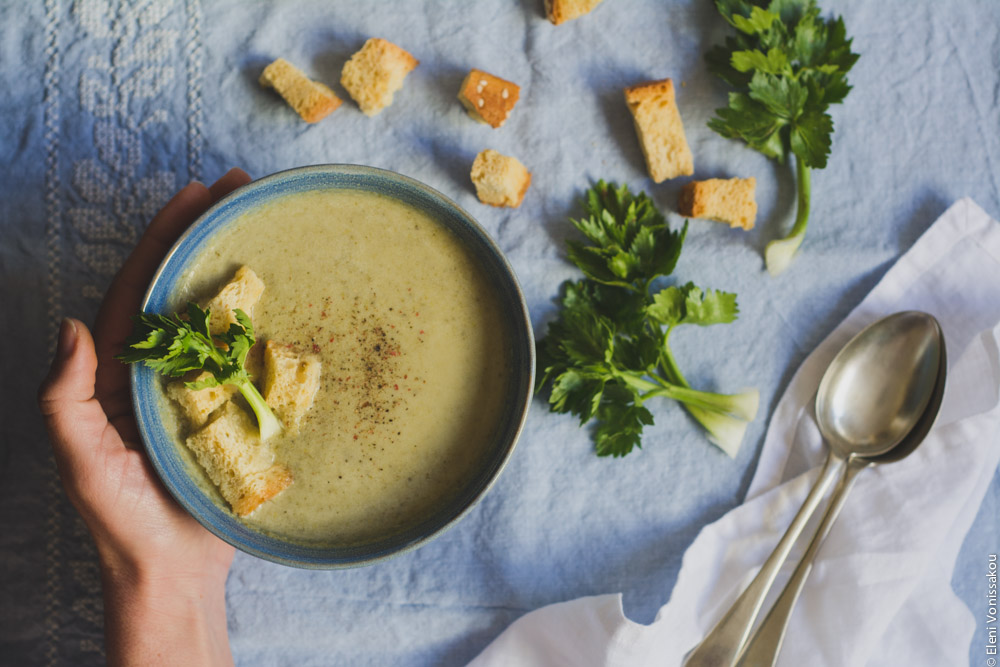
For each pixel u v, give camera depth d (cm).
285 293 63
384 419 63
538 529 69
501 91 68
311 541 63
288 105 69
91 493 63
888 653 69
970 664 70
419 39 70
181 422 63
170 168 69
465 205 70
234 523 62
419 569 69
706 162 70
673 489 70
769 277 70
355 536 63
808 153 69
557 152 70
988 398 69
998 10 71
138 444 66
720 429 69
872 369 69
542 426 70
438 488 63
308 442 63
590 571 69
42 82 69
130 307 66
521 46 70
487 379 64
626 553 70
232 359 61
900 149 71
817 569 70
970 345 70
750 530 70
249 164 69
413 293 64
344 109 69
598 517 70
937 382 68
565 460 70
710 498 70
